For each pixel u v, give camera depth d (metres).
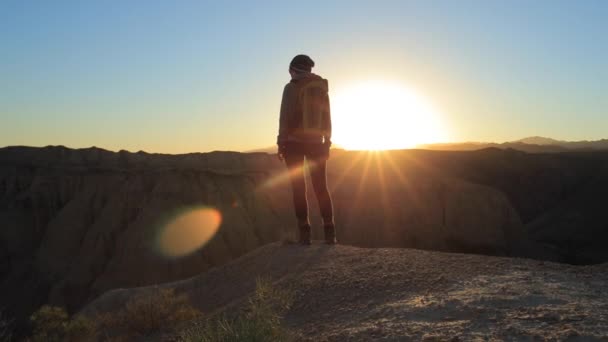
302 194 7.34
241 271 7.43
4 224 62.19
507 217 70.50
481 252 66.38
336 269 6.08
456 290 4.72
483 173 111.12
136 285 48.12
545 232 85.00
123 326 6.84
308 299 5.46
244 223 54.88
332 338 3.96
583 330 3.22
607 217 82.88
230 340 3.52
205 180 57.81
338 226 68.06
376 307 4.76
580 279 4.75
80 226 58.50
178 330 6.01
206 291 7.44
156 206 54.38
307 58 7.02
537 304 3.98
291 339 4.13
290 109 6.93
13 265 58.88
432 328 3.68
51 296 50.84
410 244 65.62
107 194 60.88
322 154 7.14
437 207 69.31
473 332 3.47
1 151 83.19
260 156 91.75
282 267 6.71
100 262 53.03
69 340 6.66
